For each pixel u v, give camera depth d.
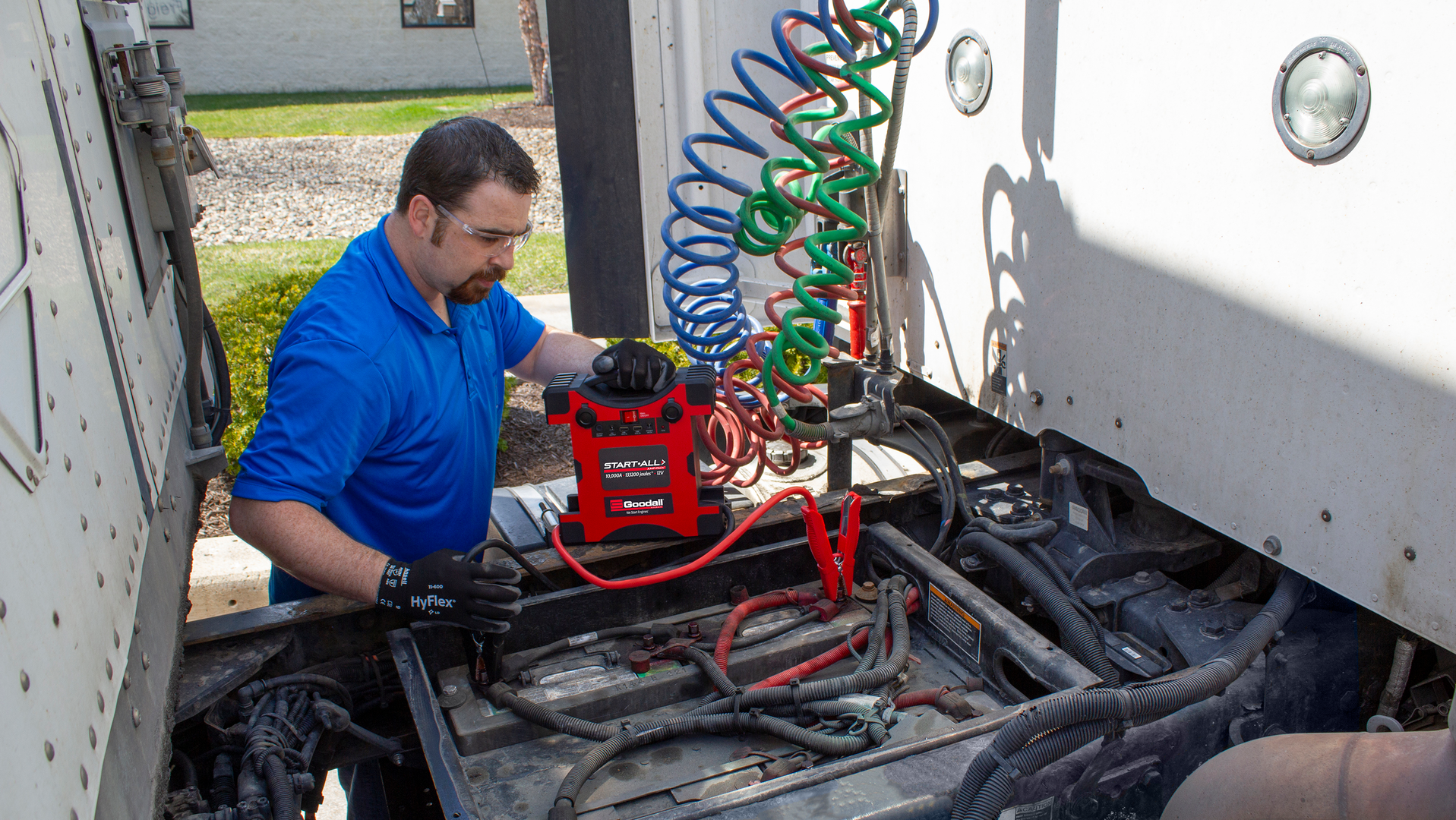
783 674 1.68
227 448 4.64
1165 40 1.51
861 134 2.16
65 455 1.06
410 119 16.39
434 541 1.90
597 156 2.68
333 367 1.61
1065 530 1.99
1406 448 1.26
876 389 2.13
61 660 0.92
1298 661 1.59
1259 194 1.40
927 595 1.90
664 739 1.58
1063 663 1.57
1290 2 1.31
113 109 1.72
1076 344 1.81
